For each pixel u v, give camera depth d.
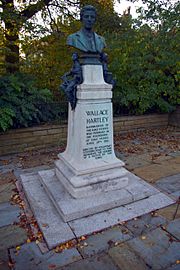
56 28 7.19
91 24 3.05
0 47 5.78
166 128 7.41
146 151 5.34
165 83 7.02
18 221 2.86
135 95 6.62
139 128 7.08
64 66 6.59
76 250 2.36
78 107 3.19
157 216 2.87
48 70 6.85
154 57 6.82
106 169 3.27
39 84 6.61
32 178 3.86
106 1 8.13
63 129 5.73
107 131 3.38
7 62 6.34
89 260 2.24
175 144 5.80
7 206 3.18
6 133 5.09
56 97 6.53
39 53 6.79
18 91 5.32
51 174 3.80
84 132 3.21
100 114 3.29
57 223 2.72
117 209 2.98
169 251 2.32
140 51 6.96
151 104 6.97
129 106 7.08
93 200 3.00
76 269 2.14
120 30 8.05
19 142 5.28
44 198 3.25
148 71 6.76
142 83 6.89
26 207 3.14
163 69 6.98
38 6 6.78
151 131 7.06
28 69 6.84
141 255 2.28
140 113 7.04
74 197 3.05
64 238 2.50
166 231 2.61
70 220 2.76
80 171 3.12
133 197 3.12
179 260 2.21
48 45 6.76
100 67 3.21
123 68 6.66
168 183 3.70
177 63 6.67
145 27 7.22
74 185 3.03
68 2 7.27
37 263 2.22
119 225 2.72
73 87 3.12
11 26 5.91
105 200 3.00
